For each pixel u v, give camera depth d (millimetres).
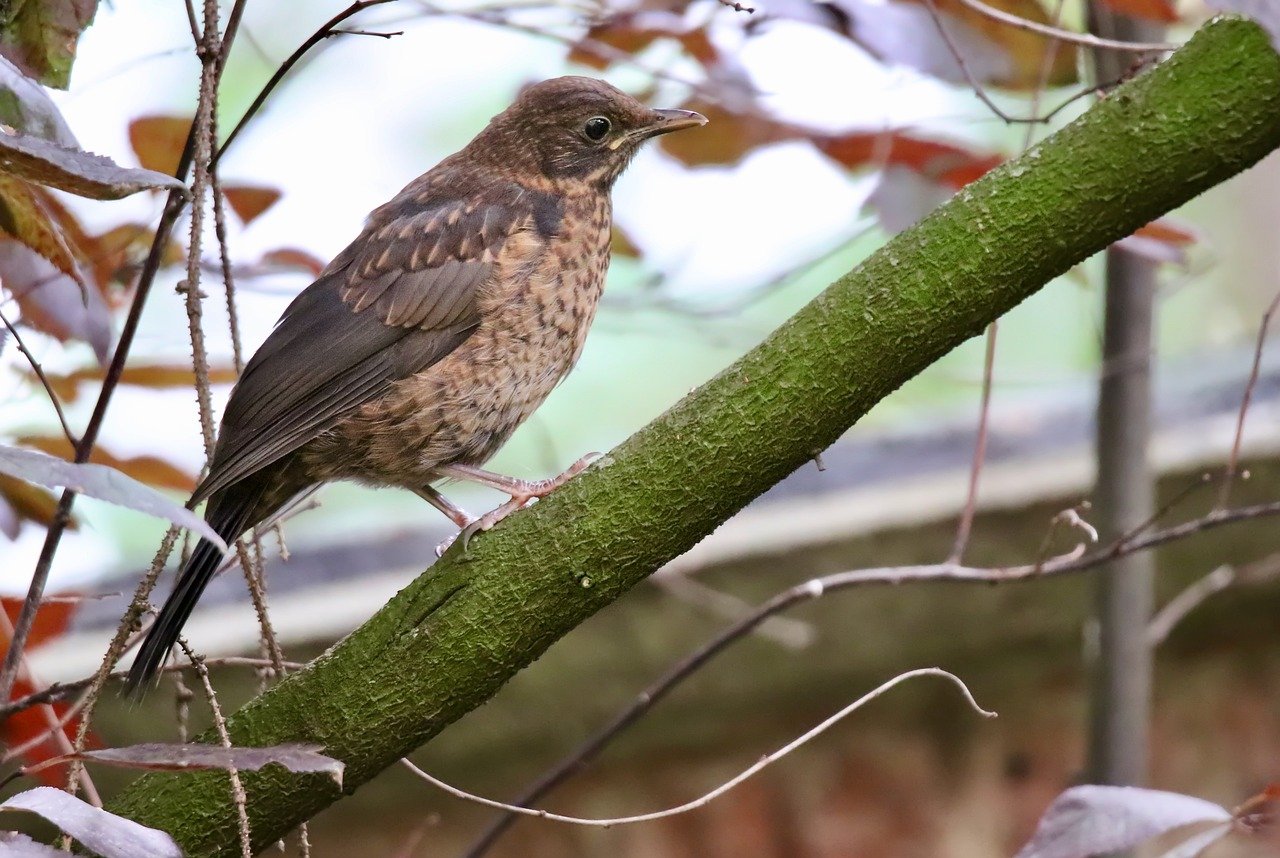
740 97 7375
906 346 5227
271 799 5559
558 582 5516
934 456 9477
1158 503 8734
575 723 8211
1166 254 6852
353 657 5625
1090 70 7926
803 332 5305
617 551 5477
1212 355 11656
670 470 5406
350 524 11695
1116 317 7598
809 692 8461
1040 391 12539
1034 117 6867
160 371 6918
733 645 8281
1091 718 7438
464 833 8305
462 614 5555
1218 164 4977
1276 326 13336
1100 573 7434
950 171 7062
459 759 8125
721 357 14141
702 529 5477
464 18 7469
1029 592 8500
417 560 9195
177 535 5277
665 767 8555
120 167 4207
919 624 8453
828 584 6891
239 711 5695
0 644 6301
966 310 5184
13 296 6082
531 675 8125
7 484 6785
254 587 5699
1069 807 5105
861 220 7734
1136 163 5004
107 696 7598
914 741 8688
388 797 8156
